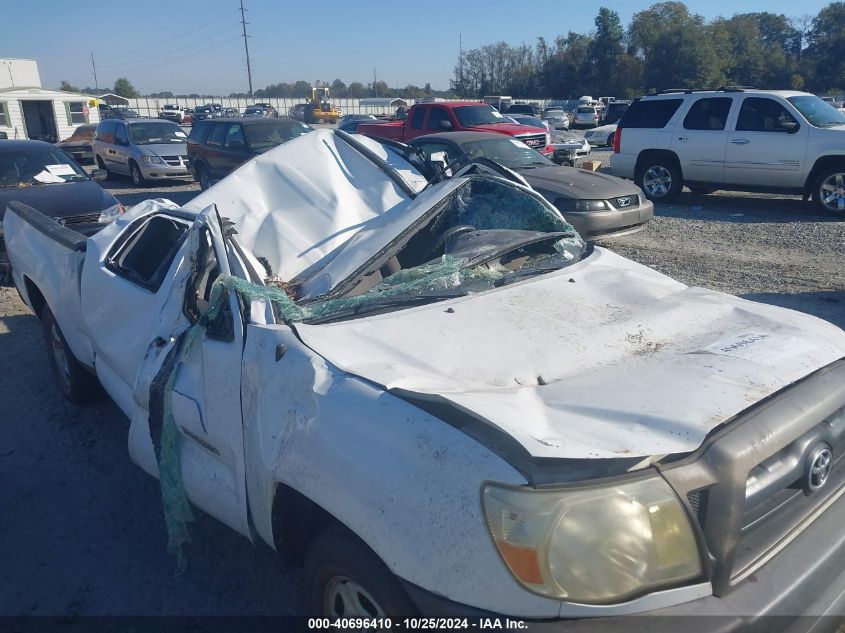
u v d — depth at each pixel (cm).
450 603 197
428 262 358
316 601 248
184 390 318
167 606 323
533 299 313
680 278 820
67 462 457
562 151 1709
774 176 1223
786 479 225
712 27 7119
